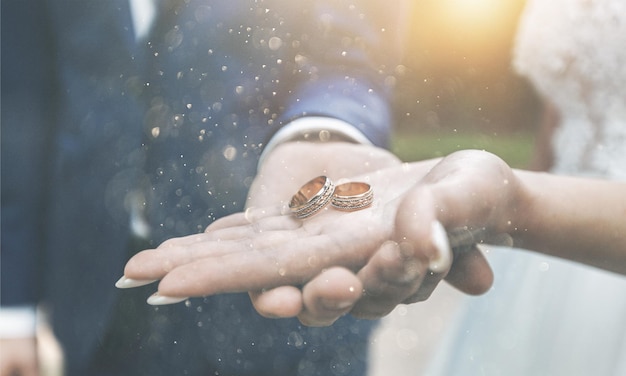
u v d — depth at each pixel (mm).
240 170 642
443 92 1401
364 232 460
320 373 646
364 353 656
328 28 647
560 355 637
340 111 634
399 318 1039
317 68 647
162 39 644
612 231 503
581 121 606
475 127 1310
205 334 648
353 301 444
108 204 641
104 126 639
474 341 667
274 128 637
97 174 638
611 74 586
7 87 626
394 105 707
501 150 1154
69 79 636
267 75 637
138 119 644
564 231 504
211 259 454
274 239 473
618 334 617
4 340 628
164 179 647
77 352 646
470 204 456
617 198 504
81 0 629
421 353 973
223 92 645
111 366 650
